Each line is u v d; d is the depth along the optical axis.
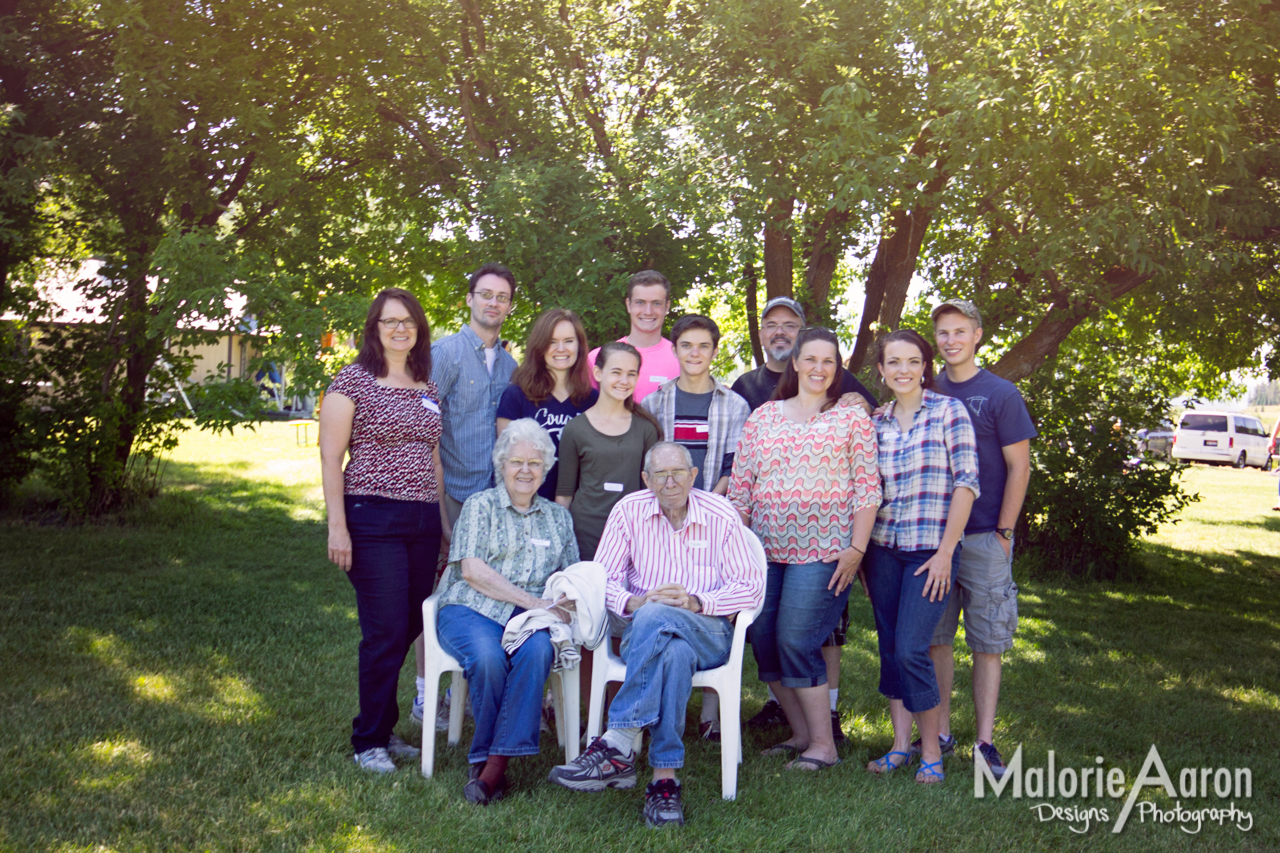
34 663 4.33
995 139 5.72
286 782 3.14
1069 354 8.99
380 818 2.89
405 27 7.67
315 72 7.68
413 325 3.44
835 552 3.47
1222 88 5.73
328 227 8.50
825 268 8.19
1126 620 6.54
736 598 3.30
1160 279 6.81
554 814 2.99
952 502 3.35
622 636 3.49
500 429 3.82
